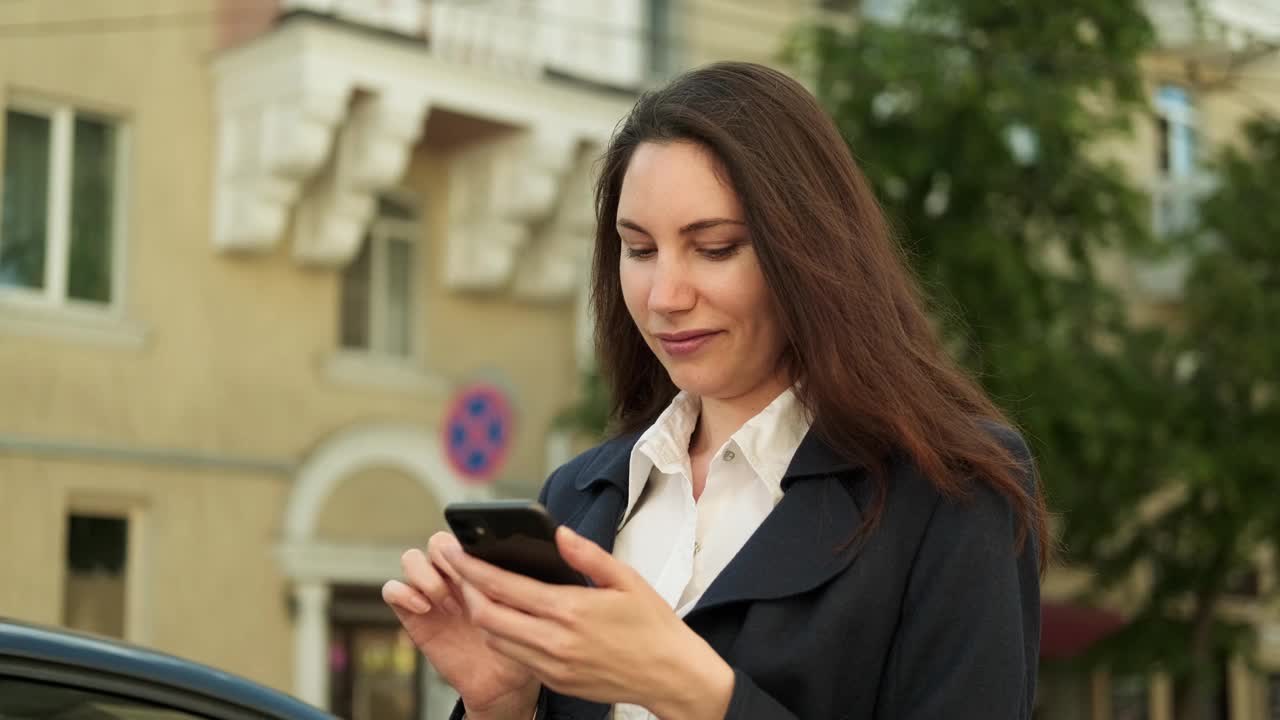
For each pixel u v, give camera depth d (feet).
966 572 4.99
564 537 4.17
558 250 40.04
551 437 40.75
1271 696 53.52
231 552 35.47
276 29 34.68
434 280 39.42
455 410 27.89
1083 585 46.57
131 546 34.42
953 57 33.60
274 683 35.83
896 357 5.20
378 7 35.94
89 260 34.17
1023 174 34.47
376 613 38.04
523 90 37.78
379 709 37.73
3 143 32.83
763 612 5.01
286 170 34.65
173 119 35.29
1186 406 39.19
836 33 33.91
